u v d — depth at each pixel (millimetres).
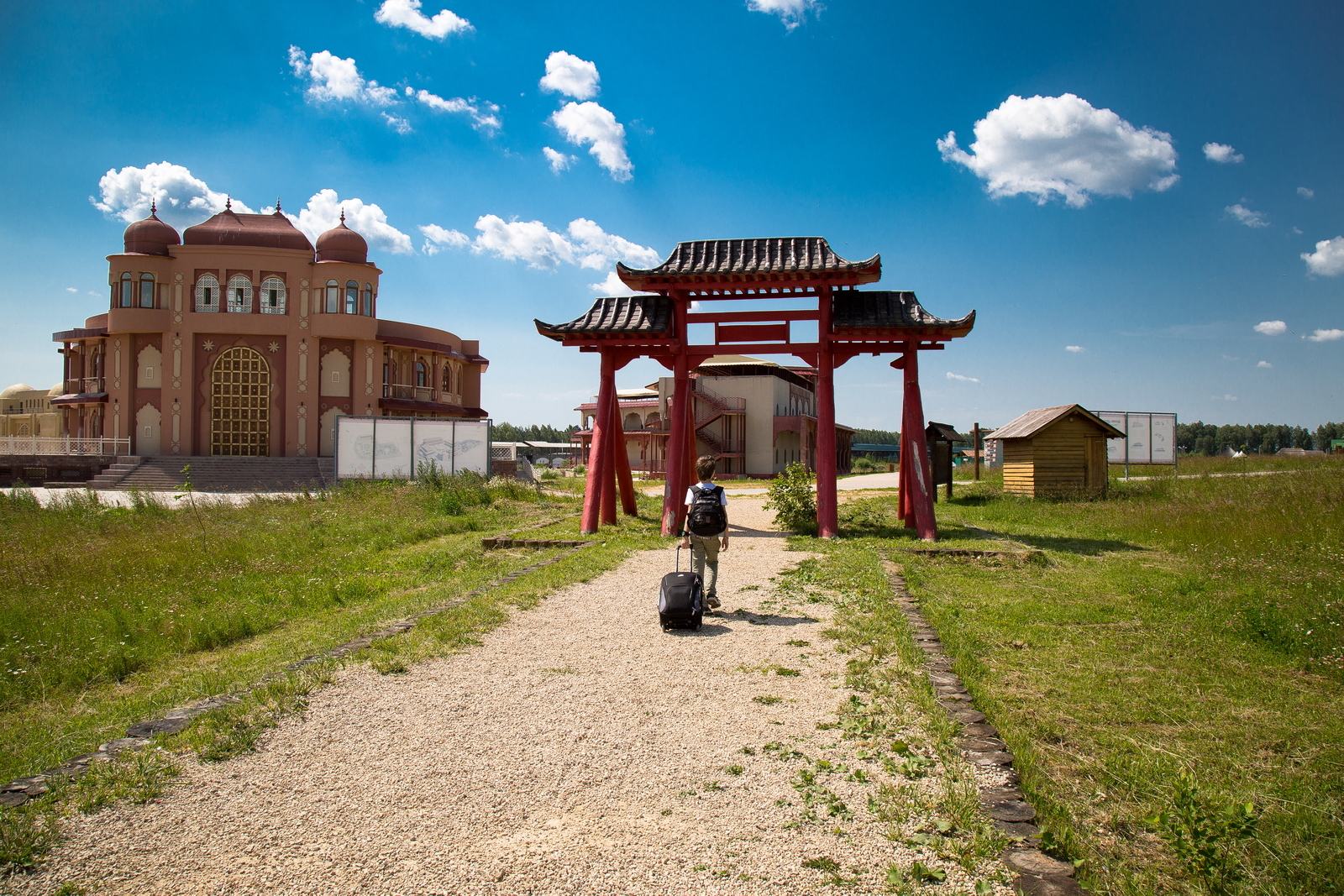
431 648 6746
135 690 6734
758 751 4590
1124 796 4125
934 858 3400
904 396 15219
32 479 35500
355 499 22484
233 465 35781
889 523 17031
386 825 3758
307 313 38531
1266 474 24828
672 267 14977
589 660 6488
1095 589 9531
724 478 45781
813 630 7457
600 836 3637
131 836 3654
